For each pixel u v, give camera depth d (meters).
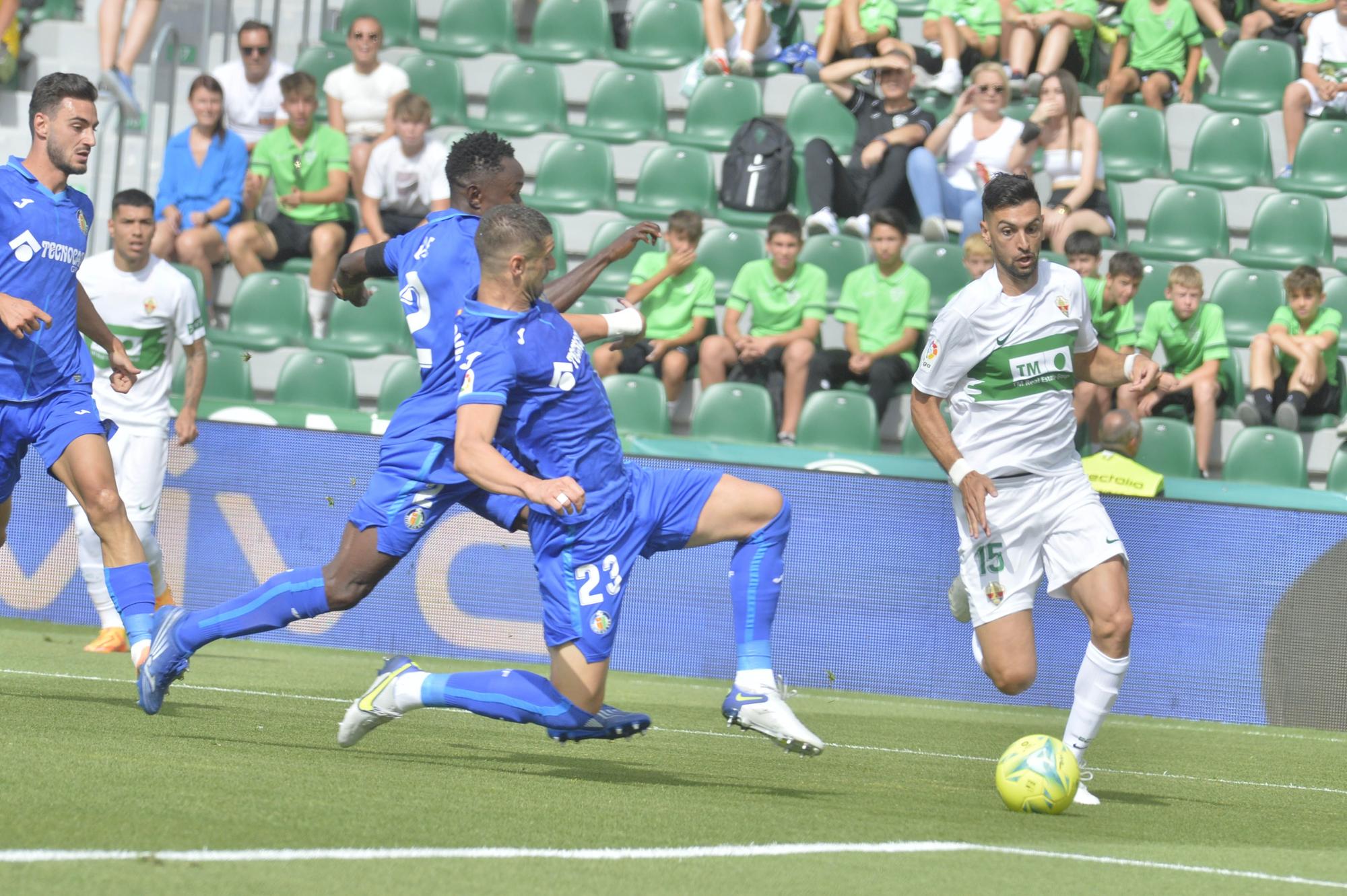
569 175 42.69
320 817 11.33
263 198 40.91
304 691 23.12
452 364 15.68
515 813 12.31
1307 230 40.84
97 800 11.35
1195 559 29.92
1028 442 17.48
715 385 34.53
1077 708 17.25
